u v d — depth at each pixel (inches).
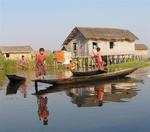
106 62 2201.0
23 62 1958.7
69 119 494.9
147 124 446.3
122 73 1094.4
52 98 725.9
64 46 2263.8
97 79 1027.3
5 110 594.9
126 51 2266.2
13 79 1139.9
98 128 434.6
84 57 2128.4
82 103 635.5
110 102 632.4
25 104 656.4
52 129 439.5
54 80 916.6
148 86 898.1
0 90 920.3
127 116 498.9
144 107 567.2
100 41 2132.1
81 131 422.9
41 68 974.4
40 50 970.7
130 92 775.7
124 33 2277.3
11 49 3125.0
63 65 2241.6
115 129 426.6
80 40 2154.3
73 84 975.6
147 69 1772.9
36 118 514.0
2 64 2048.5
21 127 458.0
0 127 462.6
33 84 1064.8
